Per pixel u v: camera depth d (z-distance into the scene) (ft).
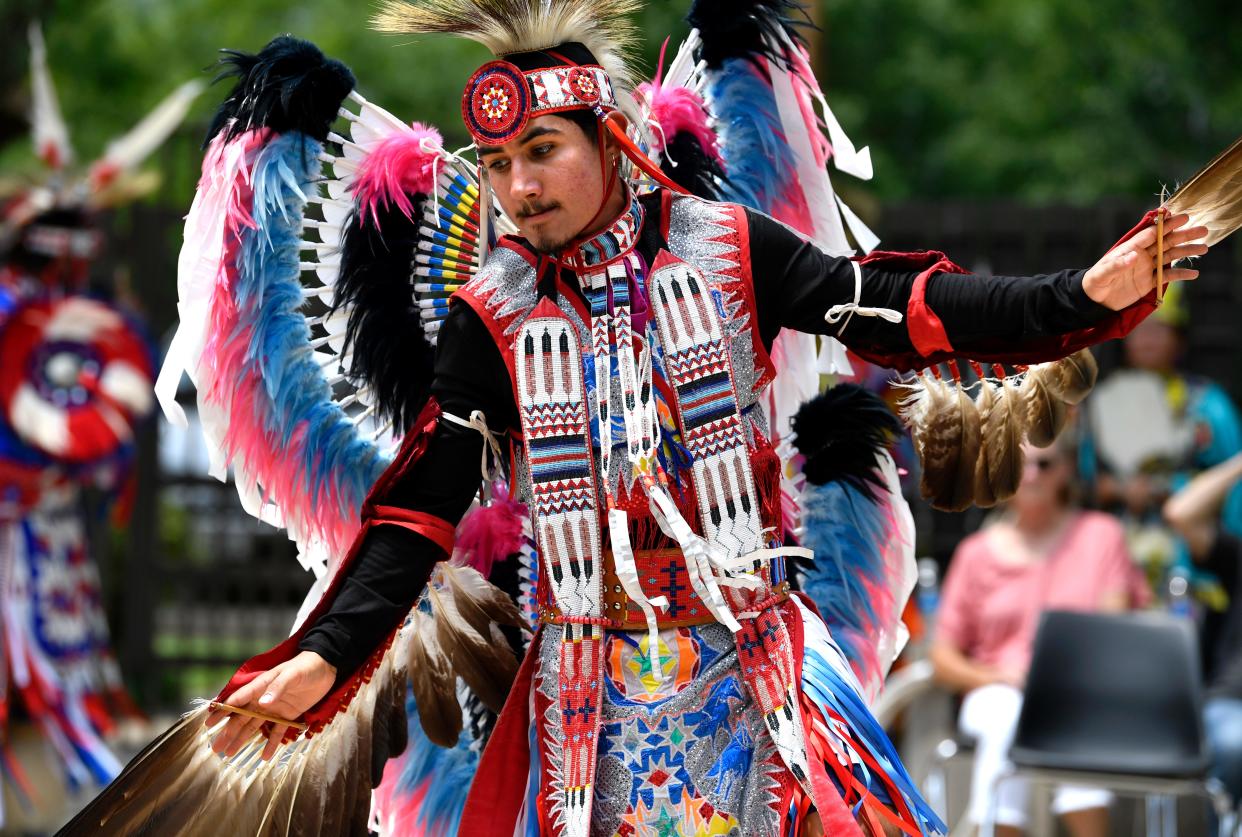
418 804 26.30
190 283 23.80
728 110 26.18
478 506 25.82
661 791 22.06
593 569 21.94
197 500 82.28
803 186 26.27
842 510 26.53
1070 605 47.70
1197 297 79.15
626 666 22.15
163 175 78.64
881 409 26.18
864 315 21.58
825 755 21.76
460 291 22.26
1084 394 23.50
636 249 21.95
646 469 21.24
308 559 25.73
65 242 57.00
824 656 22.59
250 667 21.71
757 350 22.11
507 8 21.52
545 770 22.50
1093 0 148.87
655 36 91.61
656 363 21.71
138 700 78.64
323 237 25.16
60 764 54.80
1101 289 20.06
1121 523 57.47
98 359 55.57
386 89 131.95
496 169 21.67
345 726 23.47
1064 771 43.34
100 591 80.53
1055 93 147.43
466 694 26.25
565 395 21.84
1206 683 48.98
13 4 105.29
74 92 131.13
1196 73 145.18
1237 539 49.85
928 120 149.89
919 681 48.96
